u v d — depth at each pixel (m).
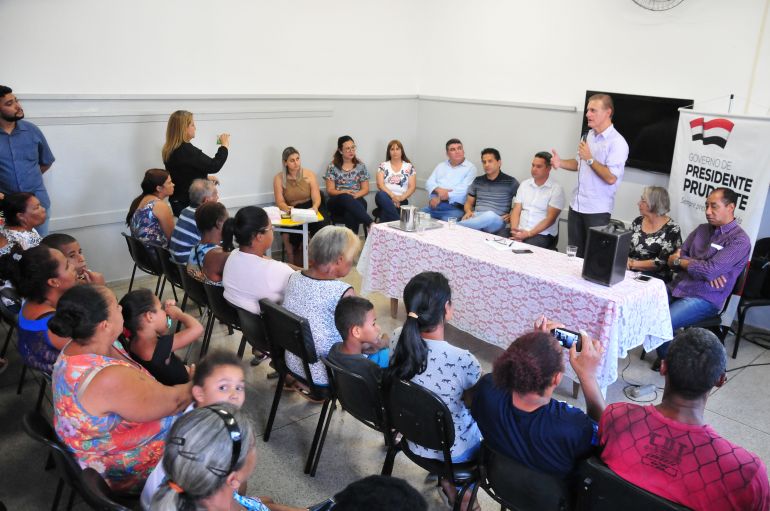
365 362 2.00
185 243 3.30
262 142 5.04
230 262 2.62
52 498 2.15
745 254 3.13
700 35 3.90
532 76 5.03
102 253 4.37
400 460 2.42
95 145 4.14
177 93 4.46
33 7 3.71
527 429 1.50
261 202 5.17
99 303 1.59
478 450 1.91
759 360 3.38
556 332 1.83
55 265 2.04
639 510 1.31
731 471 1.26
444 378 1.80
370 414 2.03
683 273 3.34
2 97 3.37
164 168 4.52
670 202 3.86
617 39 4.37
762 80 3.64
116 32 4.09
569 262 3.04
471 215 4.92
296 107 5.17
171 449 1.05
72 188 4.11
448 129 5.86
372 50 5.63
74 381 1.53
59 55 3.88
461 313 3.22
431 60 5.91
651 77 4.21
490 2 5.22
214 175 4.82
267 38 4.88
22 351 2.08
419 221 3.75
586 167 4.02
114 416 1.56
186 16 4.39
